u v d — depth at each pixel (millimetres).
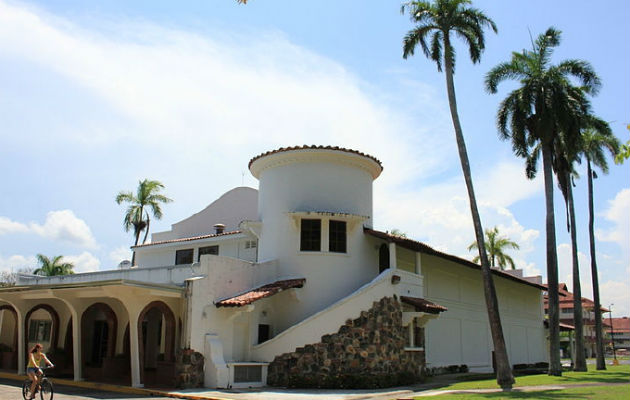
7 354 23328
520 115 27297
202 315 17359
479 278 34031
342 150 22156
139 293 16812
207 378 16891
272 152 22453
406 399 14617
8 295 21391
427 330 26328
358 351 18703
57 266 54531
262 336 20062
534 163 34062
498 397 14688
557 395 15000
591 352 85000
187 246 28469
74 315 19203
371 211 23656
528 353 40031
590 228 36469
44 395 14070
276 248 21625
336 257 21234
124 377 19531
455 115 22688
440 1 23016
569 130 26562
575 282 32812
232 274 18938
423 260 27156
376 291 19969
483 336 32969
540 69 27297
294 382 17703
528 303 42219
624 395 14555
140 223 45375
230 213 30969
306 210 21594
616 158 6449
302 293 20531
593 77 27766
